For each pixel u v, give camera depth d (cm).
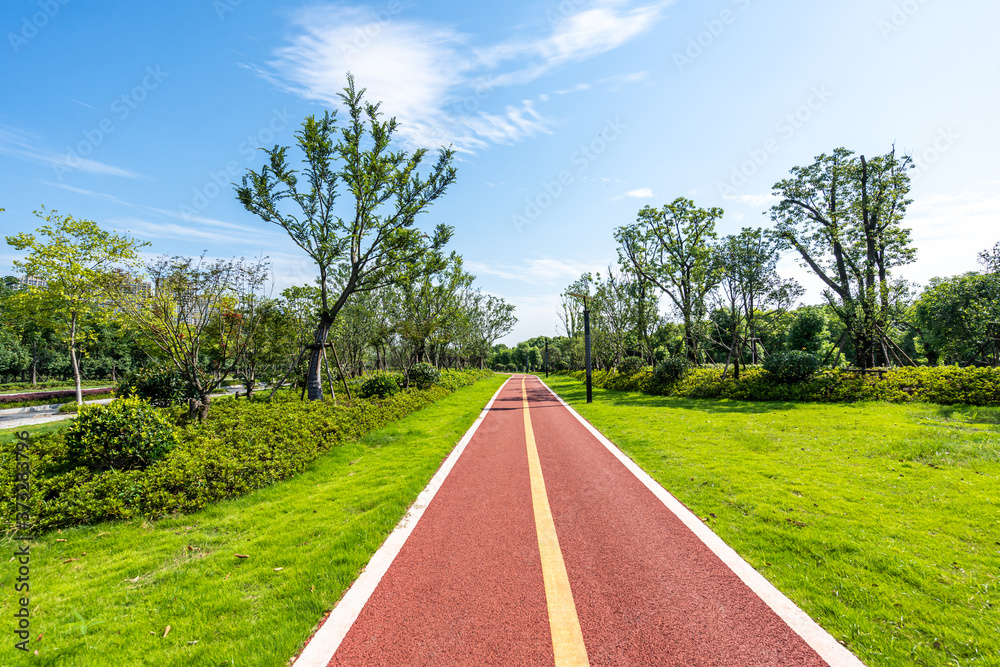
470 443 852
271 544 397
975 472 523
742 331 1867
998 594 276
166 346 887
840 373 1357
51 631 273
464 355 4009
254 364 1378
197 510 504
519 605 284
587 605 282
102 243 1736
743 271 1622
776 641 241
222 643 254
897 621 254
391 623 268
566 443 834
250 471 586
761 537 376
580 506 474
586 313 1702
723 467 596
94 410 599
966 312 1667
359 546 379
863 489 486
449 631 258
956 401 1052
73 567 370
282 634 258
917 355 2911
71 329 1797
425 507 483
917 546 346
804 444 716
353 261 1285
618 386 2223
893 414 955
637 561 342
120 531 443
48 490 493
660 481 555
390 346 2177
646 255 2453
